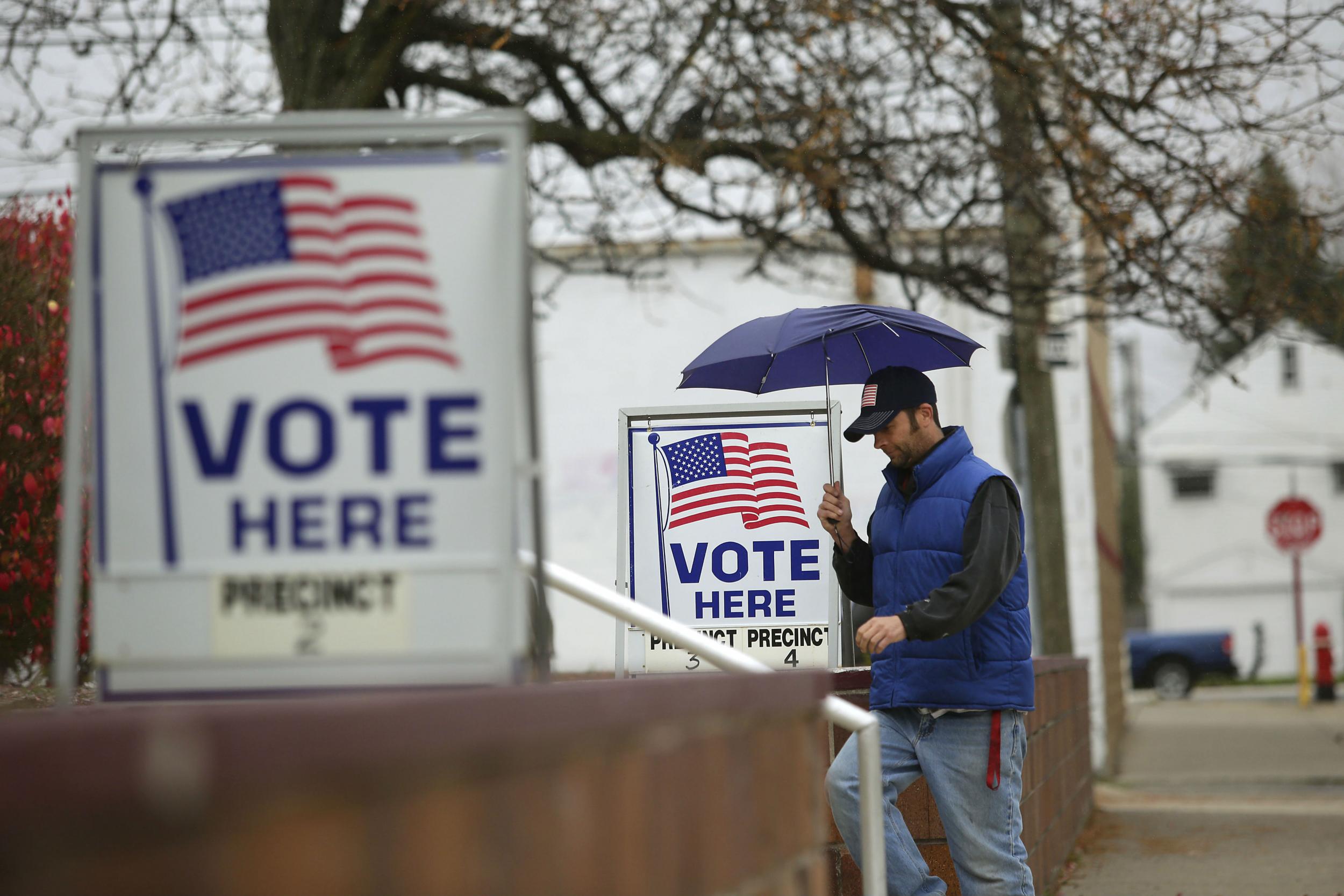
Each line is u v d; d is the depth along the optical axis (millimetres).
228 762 3182
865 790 9258
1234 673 94312
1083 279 31156
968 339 14945
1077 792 26141
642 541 15766
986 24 26688
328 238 6188
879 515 13562
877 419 13016
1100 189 27094
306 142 6340
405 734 3779
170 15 26625
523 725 4379
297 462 6105
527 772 4414
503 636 6004
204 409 6152
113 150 9055
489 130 6238
